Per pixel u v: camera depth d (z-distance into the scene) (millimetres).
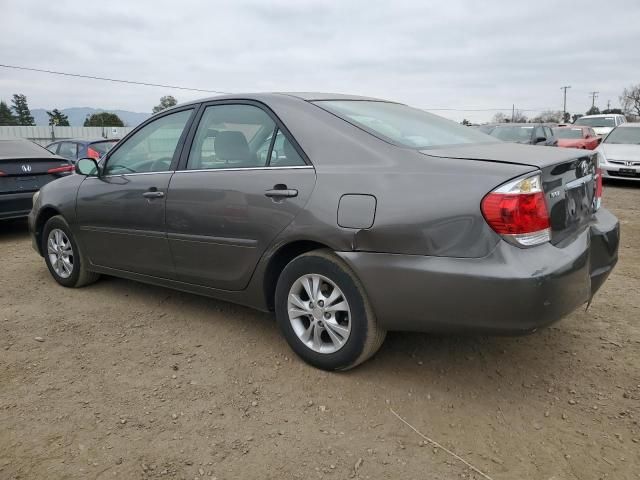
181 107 3971
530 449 2490
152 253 3980
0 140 7594
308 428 2670
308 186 3041
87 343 3676
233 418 2764
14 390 3047
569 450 2477
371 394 2965
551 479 2287
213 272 3607
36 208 5004
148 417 2775
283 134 3289
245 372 3234
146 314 4195
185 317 4113
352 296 2941
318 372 3209
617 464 2375
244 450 2508
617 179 12922
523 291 2457
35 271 5520
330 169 3012
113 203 4168
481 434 2607
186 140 3809
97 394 3002
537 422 2699
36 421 2740
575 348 3496
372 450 2498
